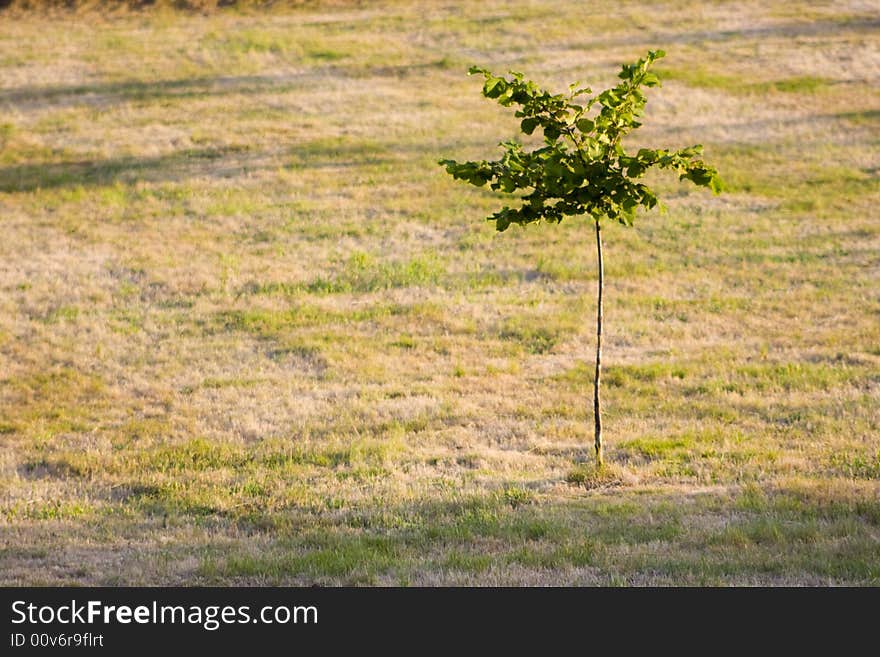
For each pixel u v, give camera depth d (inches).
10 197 1321.4
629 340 904.3
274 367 849.5
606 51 1982.0
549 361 858.8
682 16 2217.0
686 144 1520.7
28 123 1615.4
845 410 724.0
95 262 1114.7
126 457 659.4
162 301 1008.9
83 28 2186.3
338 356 867.4
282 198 1325.0
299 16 2273.6
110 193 1333.7
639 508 531.2
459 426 713.6
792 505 527.5
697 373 818.2
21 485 611.8
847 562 437.4
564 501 555.5
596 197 554.9
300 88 1796.3
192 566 457.4
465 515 528.1
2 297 1009.5
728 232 1206.9
